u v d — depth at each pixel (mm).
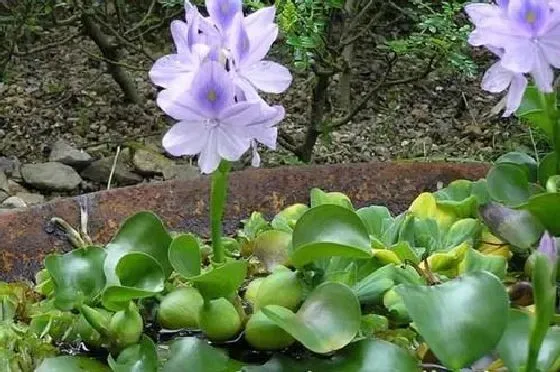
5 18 2416
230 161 821
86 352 834
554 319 789
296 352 813
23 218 955
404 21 2898
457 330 741
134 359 791
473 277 767
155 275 817
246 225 984
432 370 801
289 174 1059
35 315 845
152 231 874
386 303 842
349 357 779
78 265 844
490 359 790
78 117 2656
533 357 712
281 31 1418
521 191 949
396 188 1072
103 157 2416
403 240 931
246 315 839
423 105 2748
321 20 1646
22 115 2666
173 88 780
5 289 874
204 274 781
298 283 817
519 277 929
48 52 3066
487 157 2373
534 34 801
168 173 2268
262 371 777
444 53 1835
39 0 2469
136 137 2529
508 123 2611
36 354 817
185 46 796
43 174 2270
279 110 779
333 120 2455
